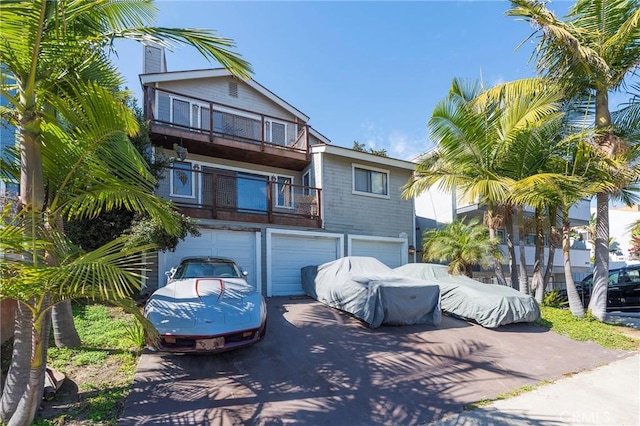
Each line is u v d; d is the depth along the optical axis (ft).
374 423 11.95
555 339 23.22
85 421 10.85
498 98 30.58
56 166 11.39
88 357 15.30
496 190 26.94
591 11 26.91
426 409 13.05
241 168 42.60
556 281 59.62
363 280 24.68
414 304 23.99
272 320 23.47
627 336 24.29
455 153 30.81
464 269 34.42
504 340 22.21
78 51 11.46
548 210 35.22
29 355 10.46
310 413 12.38
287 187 42.04
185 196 37.65
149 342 15.17
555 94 27.25
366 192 44.29
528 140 29.17
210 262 22.88
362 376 15.74
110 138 11.36
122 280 9.02
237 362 16.42
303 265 38.24
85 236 25.54
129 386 13.28
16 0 9.19
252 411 12.30
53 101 10.50
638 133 28.04
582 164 28.91
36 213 10.32
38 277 8.60
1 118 11.48
